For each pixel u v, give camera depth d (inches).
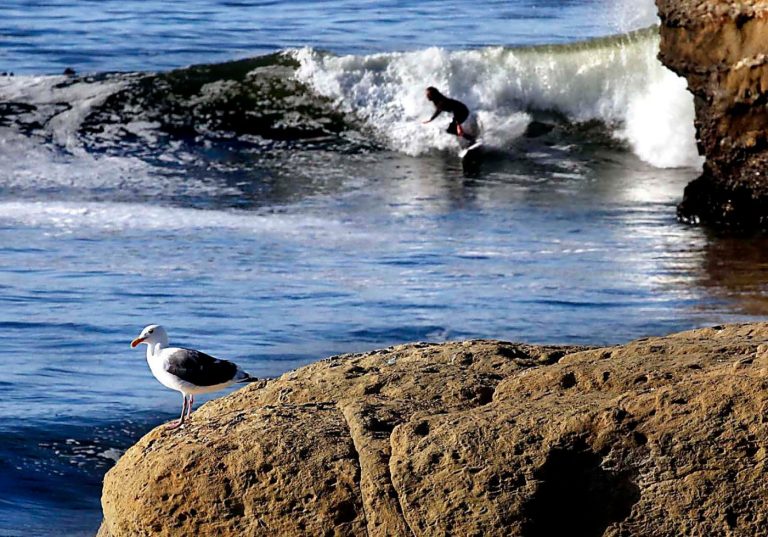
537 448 974.4
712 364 1055.6
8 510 1455.5
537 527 954.1
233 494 1040.2
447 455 985.5
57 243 2866.6
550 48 4365.2
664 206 3326.8
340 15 5802.2
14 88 4370.1
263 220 3171.8
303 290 2421.3
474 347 1234.0
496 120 4192.9
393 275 2549.2
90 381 1882.4
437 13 5792.3
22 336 2116.1
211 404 1215.6
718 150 2999.5
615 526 949.8
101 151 4033.0
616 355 1133.1
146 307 2301.9
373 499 994.7
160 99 4323.3
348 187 3656.5
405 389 1136.2
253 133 4227.4
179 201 3435.0
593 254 2738.7
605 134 4114.2
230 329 2146.9
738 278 2498.8
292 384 1198.9
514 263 2659.9
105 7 6003.9
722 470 939.3
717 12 2878.9
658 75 4175.7
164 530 1060.5
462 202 3437.5
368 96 4338.1
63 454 1606.8
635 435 968.9
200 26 5565.9
